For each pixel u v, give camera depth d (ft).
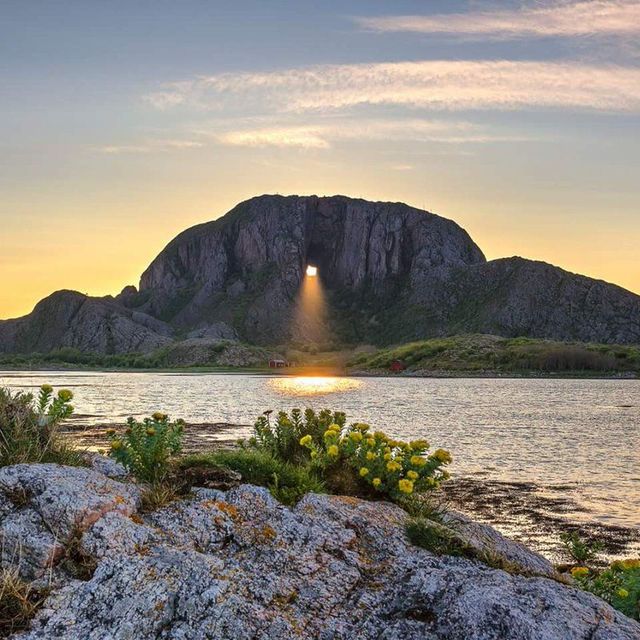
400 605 16.43
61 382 437.99
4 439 21.80
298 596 16.60
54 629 14.93
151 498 19.98
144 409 185.98
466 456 94.48
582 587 20.92
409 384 447.83
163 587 15.70
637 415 182.09
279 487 23.15
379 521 20.80
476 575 17.10
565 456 95.45
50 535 17.22
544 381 509.76
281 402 234.79
